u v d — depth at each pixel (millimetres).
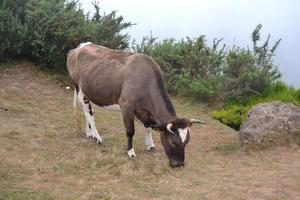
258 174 9328
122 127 12234
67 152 9867
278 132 10875
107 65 10219
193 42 16641
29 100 13109
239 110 13672
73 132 11273
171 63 16875
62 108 13047
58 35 14727
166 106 9398
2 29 14469
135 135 11641
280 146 10773
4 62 14883
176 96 15984
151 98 9516
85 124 11984
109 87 10023
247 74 15062
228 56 15641
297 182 8914
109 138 11117
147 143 10406
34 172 8719
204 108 15008
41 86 14125
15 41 14750
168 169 9203
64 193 7945
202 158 10281
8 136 10391
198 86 15102
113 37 16250
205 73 16125
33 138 10500
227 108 14609
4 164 8906
